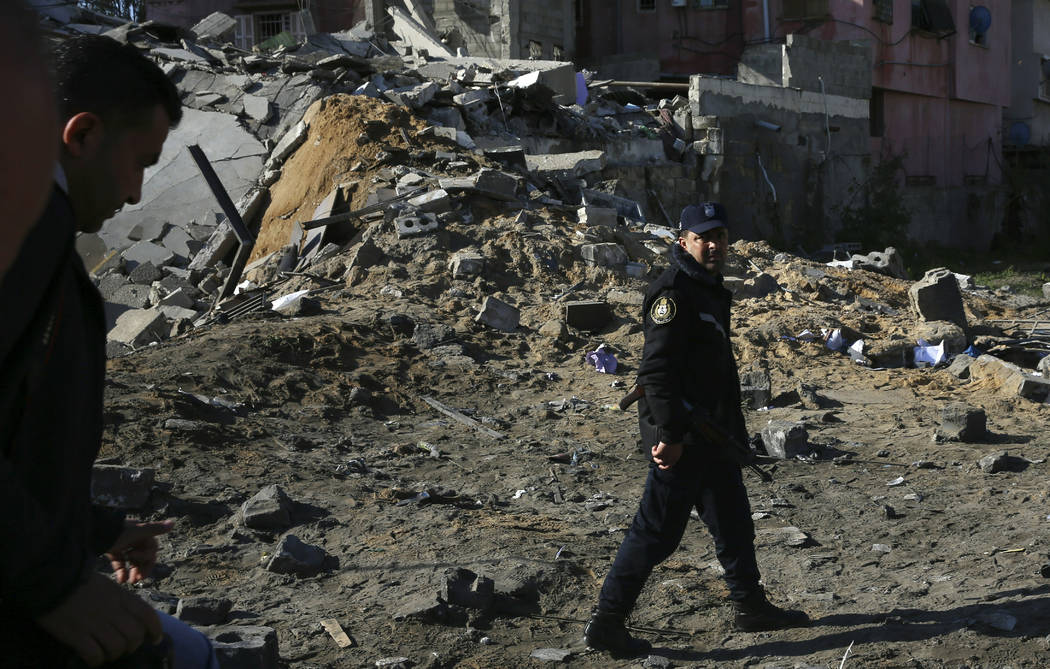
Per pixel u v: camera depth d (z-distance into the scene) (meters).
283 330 9.12
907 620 3.80
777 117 24.80
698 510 3.84
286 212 15.27
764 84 25.22
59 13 22.08
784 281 13.30
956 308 11.48
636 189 21.28
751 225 23.98
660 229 15.27
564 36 30.20
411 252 12.00
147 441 5.94
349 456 6.48
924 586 4.19
